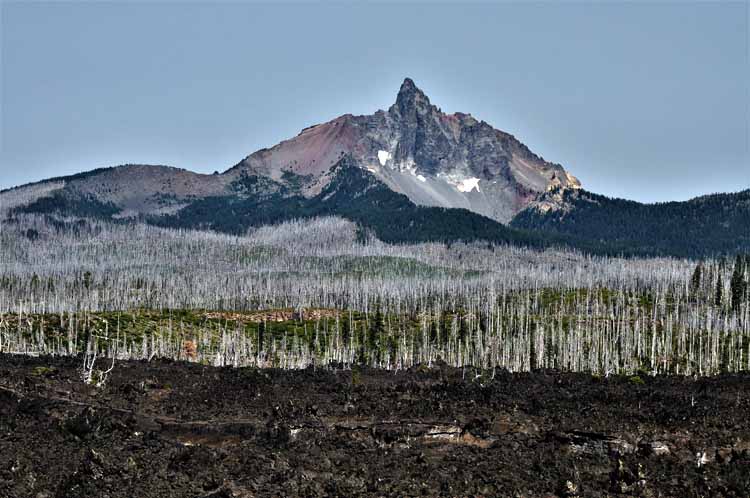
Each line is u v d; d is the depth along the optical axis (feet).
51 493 265.34
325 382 468.75
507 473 300.61
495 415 381.40
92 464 285.02
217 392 412.77
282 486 280.92
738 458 318.04
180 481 280.92
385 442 342.03
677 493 281.33
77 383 411.75
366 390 445.37
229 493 270.67
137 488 271.08
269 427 343.26
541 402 414.62
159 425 349.61
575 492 280.72
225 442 337.72
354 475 294.46
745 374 558.97
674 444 336.90
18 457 293.43
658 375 618.03
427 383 493.36
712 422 372.58
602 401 429.79
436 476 295.48
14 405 355.77
